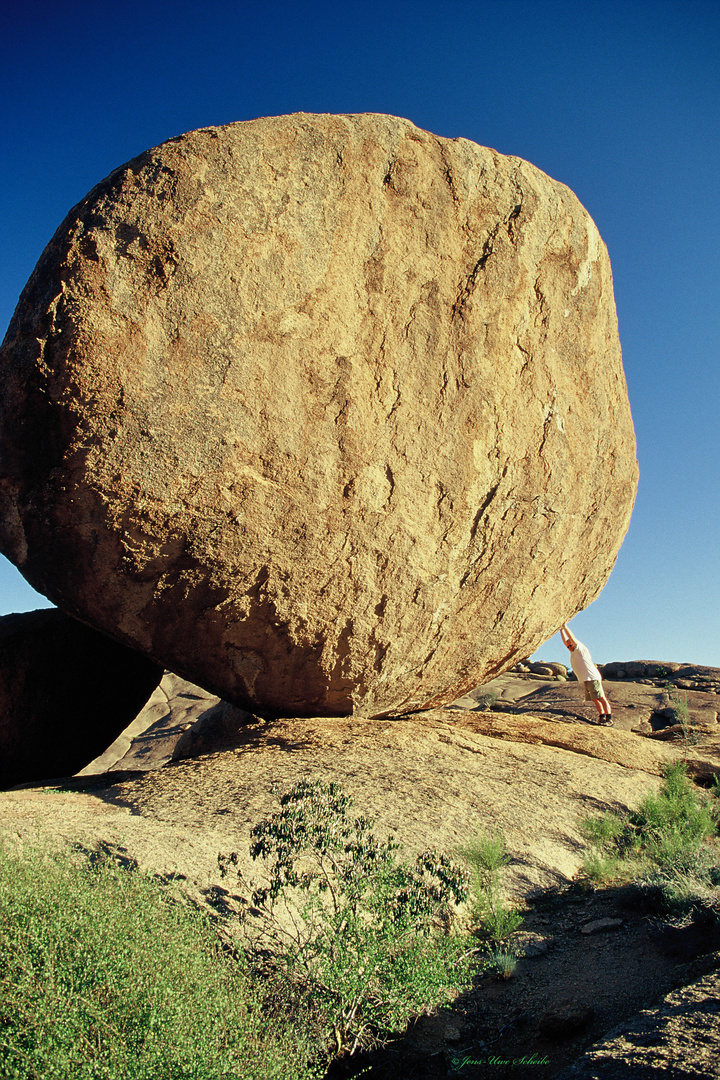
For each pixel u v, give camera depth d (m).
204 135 6.34
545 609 9.19
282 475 6.58
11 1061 2.10
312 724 7.57
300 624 7.11
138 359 5.88
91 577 6.40
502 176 8.11
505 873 4.89
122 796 5.77
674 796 6.78
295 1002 3.07
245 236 6.34
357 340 7.02
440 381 7.59
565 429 8.72
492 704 16.70
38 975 2.34
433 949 3.44
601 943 4.07
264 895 3.46
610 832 5.80
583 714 14.41
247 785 5.78
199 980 2.58
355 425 6.98
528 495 8.36
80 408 5.77
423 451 7.48
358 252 7.04
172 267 6.03
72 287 5.75
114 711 10.31
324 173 6.85
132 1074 2.13
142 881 3.40
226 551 6.49
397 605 7.55
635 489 10.07
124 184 6.04
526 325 8.32
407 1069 3.06
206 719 11.68
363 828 3.71
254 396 6.38
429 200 7.54
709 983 3.04
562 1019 3.19
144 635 6.86
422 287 7.48
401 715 8.83
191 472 6.15
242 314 6.31
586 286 8.91
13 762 9.09
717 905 4.09
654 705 14.74
